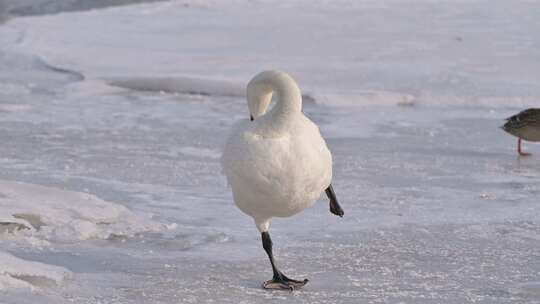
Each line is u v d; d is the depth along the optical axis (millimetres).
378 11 35000
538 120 15555
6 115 19125
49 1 39781
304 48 27438
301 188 8547
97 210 11359
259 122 8570
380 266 9797
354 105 20359
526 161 15484
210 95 21906
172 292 8805
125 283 9055
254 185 8500
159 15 35125
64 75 24266
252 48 27531
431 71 23562
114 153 15617
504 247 10523
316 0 38656
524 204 12562
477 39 28688
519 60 25250
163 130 17781
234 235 11000
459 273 9555
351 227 11336
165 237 10781
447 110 20000
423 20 32656
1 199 11305
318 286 9102
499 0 38062
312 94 20750
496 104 20391
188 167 14641
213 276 9367
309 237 10898
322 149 8656
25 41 28766
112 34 30516
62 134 17250
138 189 13195
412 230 11203
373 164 14984
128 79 22781
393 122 18703
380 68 23969
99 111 19750
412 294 8852
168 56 26422
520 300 8695
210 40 29125
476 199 12836
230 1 38688
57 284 8859
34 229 10648
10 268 8812
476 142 16984
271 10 35812
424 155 15789
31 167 14469
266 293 8844
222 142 16750
